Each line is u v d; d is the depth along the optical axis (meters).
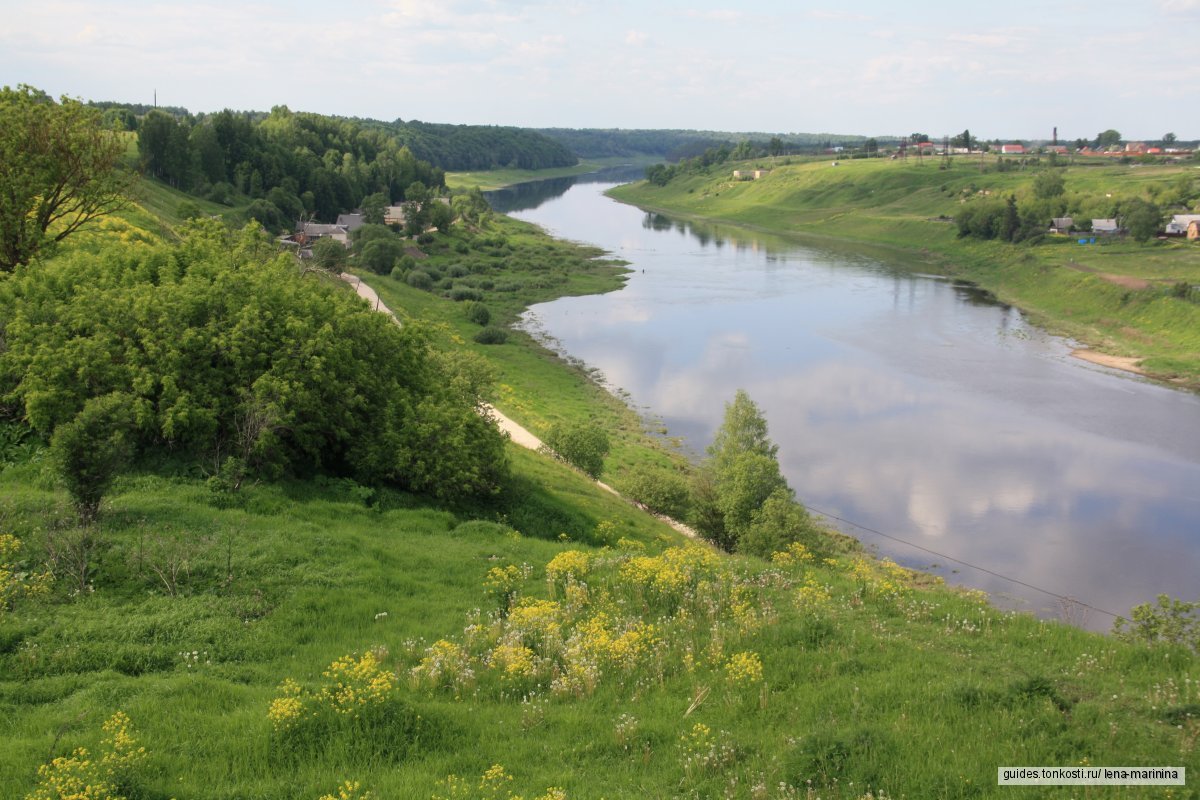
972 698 12.08
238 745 10.88
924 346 82.94
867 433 58.44
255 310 24.42
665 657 14.70
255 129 151.25
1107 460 53.72
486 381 39.56
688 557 20.23
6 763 10.07
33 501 18.39
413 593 18.17
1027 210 136.12
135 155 119.88
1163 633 16.62
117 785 9.41
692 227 184.75
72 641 13.56
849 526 44.22
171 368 22.53
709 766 10.88
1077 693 12.36
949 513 45.88
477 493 28.44
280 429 24.00
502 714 12.61
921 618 17.03
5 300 24.05
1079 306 95.25
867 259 138.62
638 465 49.25
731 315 97.00
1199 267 102.06
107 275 25.91
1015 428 59.66
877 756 10.39
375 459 25.66
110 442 17.86
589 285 113.62
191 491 20.64
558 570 19.34
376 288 87.81
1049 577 39.03
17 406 22.69
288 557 18.12
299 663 14.07
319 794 9.96
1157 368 73.94
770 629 15.49
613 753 11.51
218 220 32.50
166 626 14.45
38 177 29.06
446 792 10.08
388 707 11.79
